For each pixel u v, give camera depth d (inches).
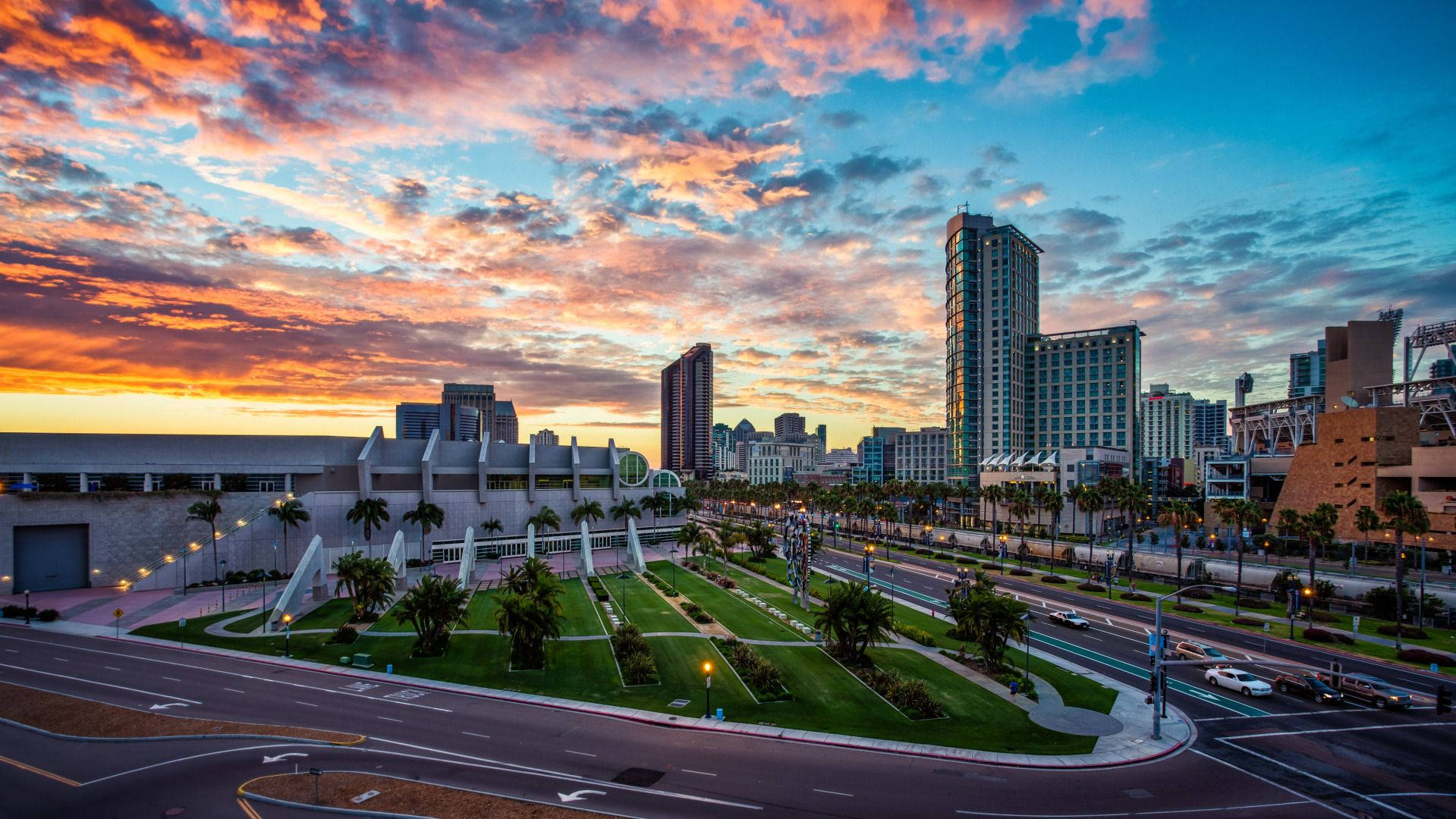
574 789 1405.0
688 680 2186.3
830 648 2503.7
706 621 3021.7
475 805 1315.2
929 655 2480.3
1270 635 2755.9
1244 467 6220.5
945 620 3095.5
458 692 2078.0
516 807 1311.5
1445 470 4409.5
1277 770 1521.9
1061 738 1708.9
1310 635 2682.1
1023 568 4525.1
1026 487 6284.5
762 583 4138.8
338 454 4598.9
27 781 1430.9
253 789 1382.9
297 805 1316.4
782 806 1333.7
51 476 3907.5
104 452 4008.4
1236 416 7027.6
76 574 3794.3
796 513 3550.7
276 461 4394.7
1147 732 1750.7
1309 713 1902.1
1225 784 1446.9
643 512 5792.3
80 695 1985.7
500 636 2746.1
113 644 2610.7
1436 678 2208.4
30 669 2260.1
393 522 4606.3
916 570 4584.2
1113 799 1373.0
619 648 2456.9
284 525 4065.0
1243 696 2043.6
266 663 2377.0
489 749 1620.3
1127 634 2800.2
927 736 1718.8
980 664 2348.7
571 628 2893.7
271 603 3358.8
